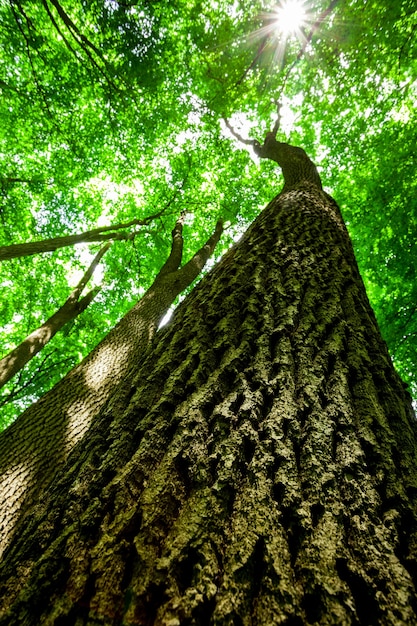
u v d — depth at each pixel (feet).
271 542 2.13
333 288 5.44
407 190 24.27
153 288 20.90
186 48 26.02
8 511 8.46
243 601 1.85
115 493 2.62
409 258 25.17
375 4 17.84
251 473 2.60
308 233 7.29
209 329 4.59
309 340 4.11
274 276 5.52
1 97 25.38
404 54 20.51
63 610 1.98
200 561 2.04
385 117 25.85
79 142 30.04
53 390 12.57
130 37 22.44
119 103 26.68
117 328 16.39
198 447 2.86
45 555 2.36
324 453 2.77
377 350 4.48
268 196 37.81
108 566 2.13
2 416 33.24
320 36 22.29
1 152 30.25
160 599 1.90
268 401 3.28
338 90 24.22
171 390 3.60
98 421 3.97
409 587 1.93
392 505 2.50
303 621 1.77
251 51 25.31
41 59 24.18
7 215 30.53
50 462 9.86
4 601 2.30
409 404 4.01
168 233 38.04
